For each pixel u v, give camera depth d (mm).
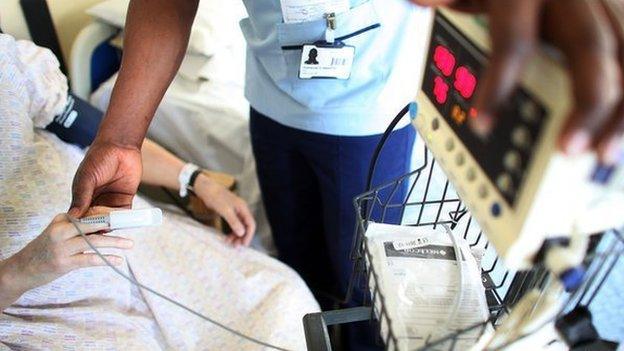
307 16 878
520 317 453
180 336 1039
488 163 393
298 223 1391
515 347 459
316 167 1146
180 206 1554
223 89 1558
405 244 577
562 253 379
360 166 1072
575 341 442
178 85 1580
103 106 1554
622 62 296
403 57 951
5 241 937
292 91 1007
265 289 1115
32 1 1516
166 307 1059
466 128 420
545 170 333
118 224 670
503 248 379
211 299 1099
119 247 714
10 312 935
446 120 450
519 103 346
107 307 1014
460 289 534
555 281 427
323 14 874
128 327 1001
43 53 1119
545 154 330
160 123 1560
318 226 1398
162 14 859
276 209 1376
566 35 297
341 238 1243
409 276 548
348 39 905
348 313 609
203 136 1529
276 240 1478
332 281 1476
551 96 318
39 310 952
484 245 624
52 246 684
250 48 1049
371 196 639
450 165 441
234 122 1497
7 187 966
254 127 1202
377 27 898
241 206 1262
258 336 1025
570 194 345
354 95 981
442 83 453
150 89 851
